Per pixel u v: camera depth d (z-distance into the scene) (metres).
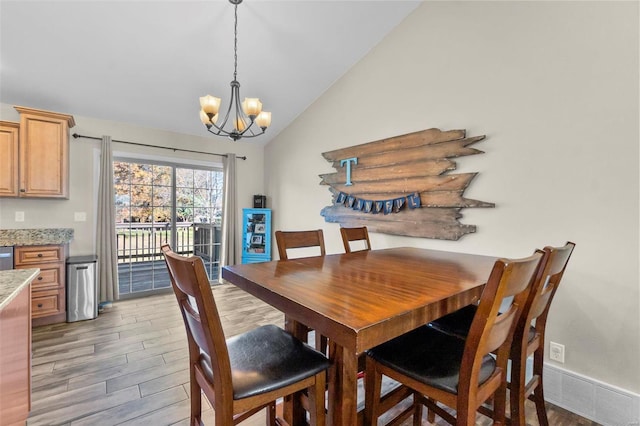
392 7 2.68
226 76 3.23
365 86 3.17
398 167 2.80
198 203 4.58
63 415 1.69
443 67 2.49
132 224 4.02
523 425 1.25
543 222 1.96
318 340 1.74
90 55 2.72
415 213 2.67
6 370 1.36
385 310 0.91
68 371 2.15
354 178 3.24
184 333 2.82
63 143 3.15
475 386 0.95
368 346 0.79
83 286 3.12
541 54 1.96
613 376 1.71
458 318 1.63
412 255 2.09
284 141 4.39
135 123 3.83
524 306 1.18
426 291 1.13
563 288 1.88
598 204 1.75
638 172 1.62
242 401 0.94
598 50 1.75
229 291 4.20
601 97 1.73
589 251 1.78
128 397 1.87
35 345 2.54
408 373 1.10
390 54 2.91
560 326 1.89
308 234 2.06
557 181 1.90
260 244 4.57
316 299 1.02
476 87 2.29
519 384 1.23
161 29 2.57
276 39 2.87
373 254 2.13
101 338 2.70
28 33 2.42
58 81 2.97
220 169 4.77
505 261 0.84
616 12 1.68
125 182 3.97
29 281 1.42
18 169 2.96
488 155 2.21
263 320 3.14
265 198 4.77
